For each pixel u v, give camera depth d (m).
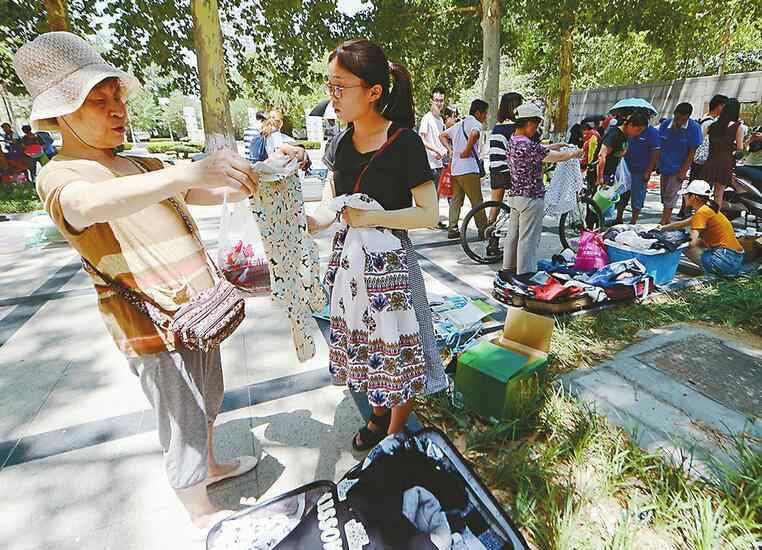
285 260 1.58
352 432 2.13
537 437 2.05
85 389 2.50
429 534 1.34
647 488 1.75
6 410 2.32
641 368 2.57
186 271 1.31
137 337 1.27
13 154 10.54
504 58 22.06
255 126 6.40
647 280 3.51
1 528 1.64
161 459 1.97
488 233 4.68
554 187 4.29
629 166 5.35
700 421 2.13
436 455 1.60
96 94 1.12
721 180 5.84
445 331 2.72
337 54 1.43
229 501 1.75
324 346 2.96
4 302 3.70
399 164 1.52
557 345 2.79
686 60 16.78
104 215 1.03
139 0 8.02
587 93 17.56
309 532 1.36
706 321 3.15
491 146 4.56
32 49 1.07
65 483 1.84
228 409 2.31
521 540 1.39
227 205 1.53
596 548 1.52
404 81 1.54
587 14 9.71
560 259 4.11
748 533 1.51
